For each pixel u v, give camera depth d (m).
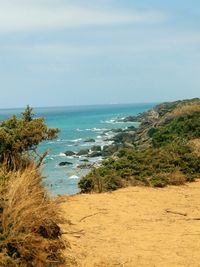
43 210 6.45
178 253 6.83
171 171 13.46
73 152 33.09
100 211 9.33
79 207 9.58
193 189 12.27
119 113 145.25
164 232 7.93
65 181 19.25
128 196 11.02
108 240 7.39
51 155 32.16
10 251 5.44
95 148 34.53
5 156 9.07
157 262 6.45
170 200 10.76
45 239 5.88
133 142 34.84
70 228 7.91
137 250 6.95
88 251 6.77
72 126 74.38
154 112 52.47
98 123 81.69
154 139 19.55
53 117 116.00
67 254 6.46
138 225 8.38
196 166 14.09
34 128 9.70
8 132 9.38
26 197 6.02
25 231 5.64
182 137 18.78
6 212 5.58
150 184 12.53
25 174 6.88
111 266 6.26
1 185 5.95
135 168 13.46
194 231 8.01
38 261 5.57
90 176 12.50
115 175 12.59
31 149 9.81
